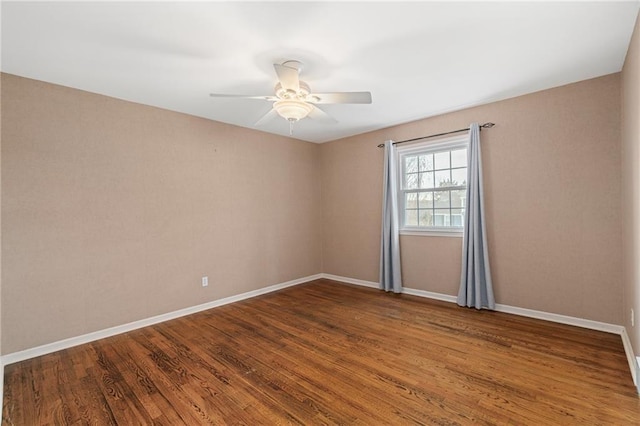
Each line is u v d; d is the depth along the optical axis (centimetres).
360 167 481
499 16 190
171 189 351
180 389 207
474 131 349
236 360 246
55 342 270
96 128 298
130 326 315
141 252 326
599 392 194
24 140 259
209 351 263
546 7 182
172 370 232
